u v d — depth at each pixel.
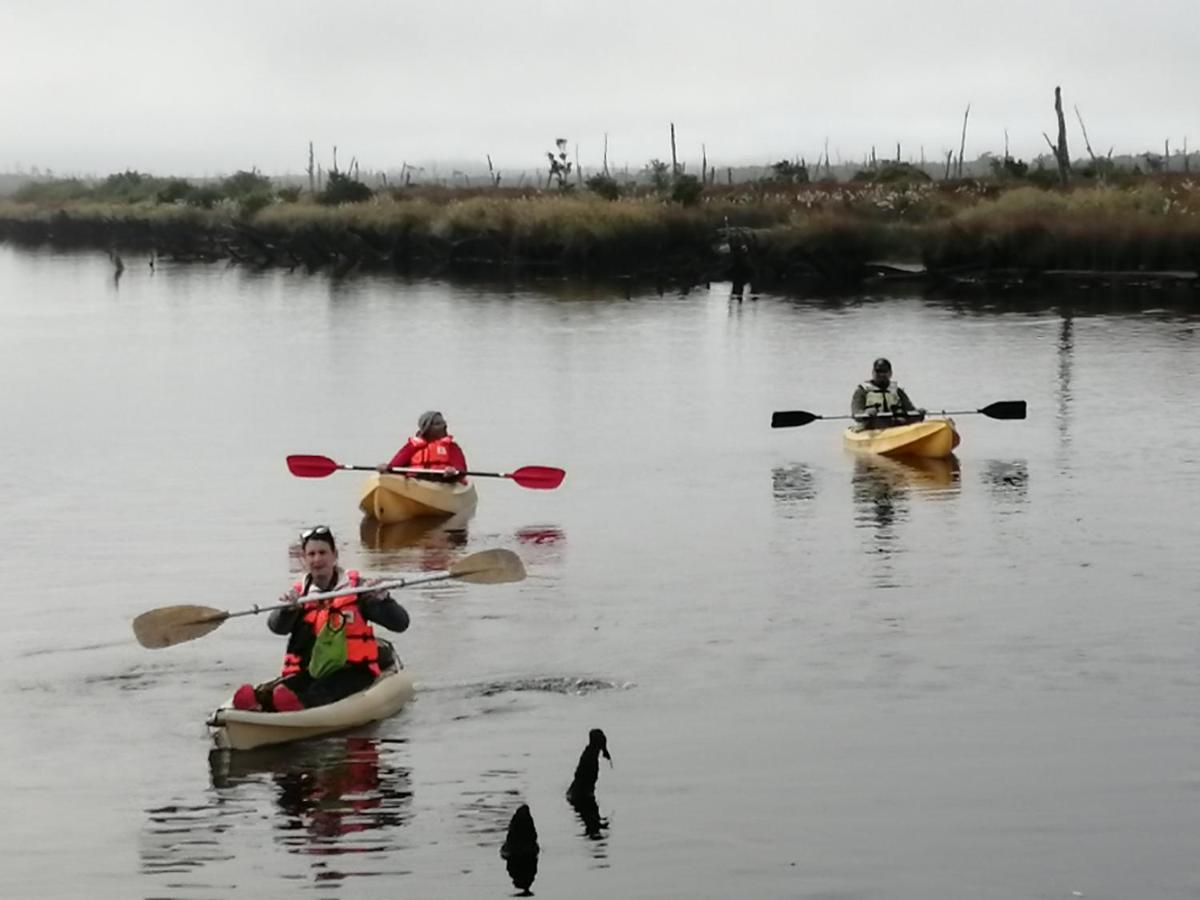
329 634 12.10
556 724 12.10
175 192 98.81
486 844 10.03
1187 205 53.53
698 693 12.77
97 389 31.17
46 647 14.23
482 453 23.72
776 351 35.84
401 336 40.09
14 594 16.03
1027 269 53.16
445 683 13.02
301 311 47.81
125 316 47.19
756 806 10.56
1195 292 48.62
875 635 14.27
